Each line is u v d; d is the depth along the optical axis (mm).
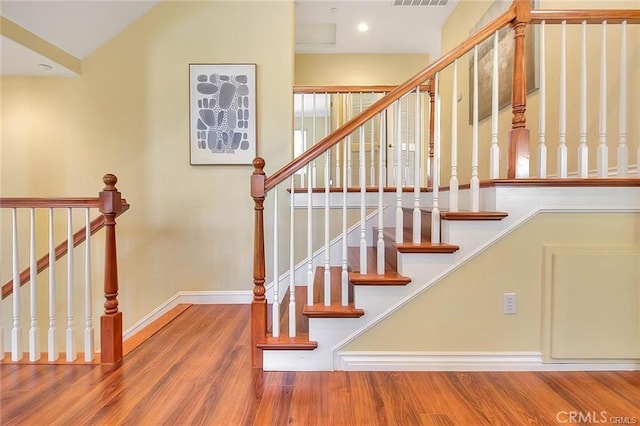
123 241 3029
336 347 1789
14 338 1891
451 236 1768
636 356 1715
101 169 3031
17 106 3031
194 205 3025
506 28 3129
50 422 1350
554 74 2545
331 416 1385
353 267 2082
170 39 2994
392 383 1651
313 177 3053
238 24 3008
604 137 1768
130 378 1700
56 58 2781
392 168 3184
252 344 1804
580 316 1726
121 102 3014
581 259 1712
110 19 2834
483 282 1764
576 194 1727
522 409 1426
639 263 1703
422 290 1774
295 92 3133
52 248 1899
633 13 1700
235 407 1448
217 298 3031
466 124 3977
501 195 1740
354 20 4398
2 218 3088
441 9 4215
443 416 1381
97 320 3029
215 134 3006
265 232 3000
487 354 1772
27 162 3045
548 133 2588
